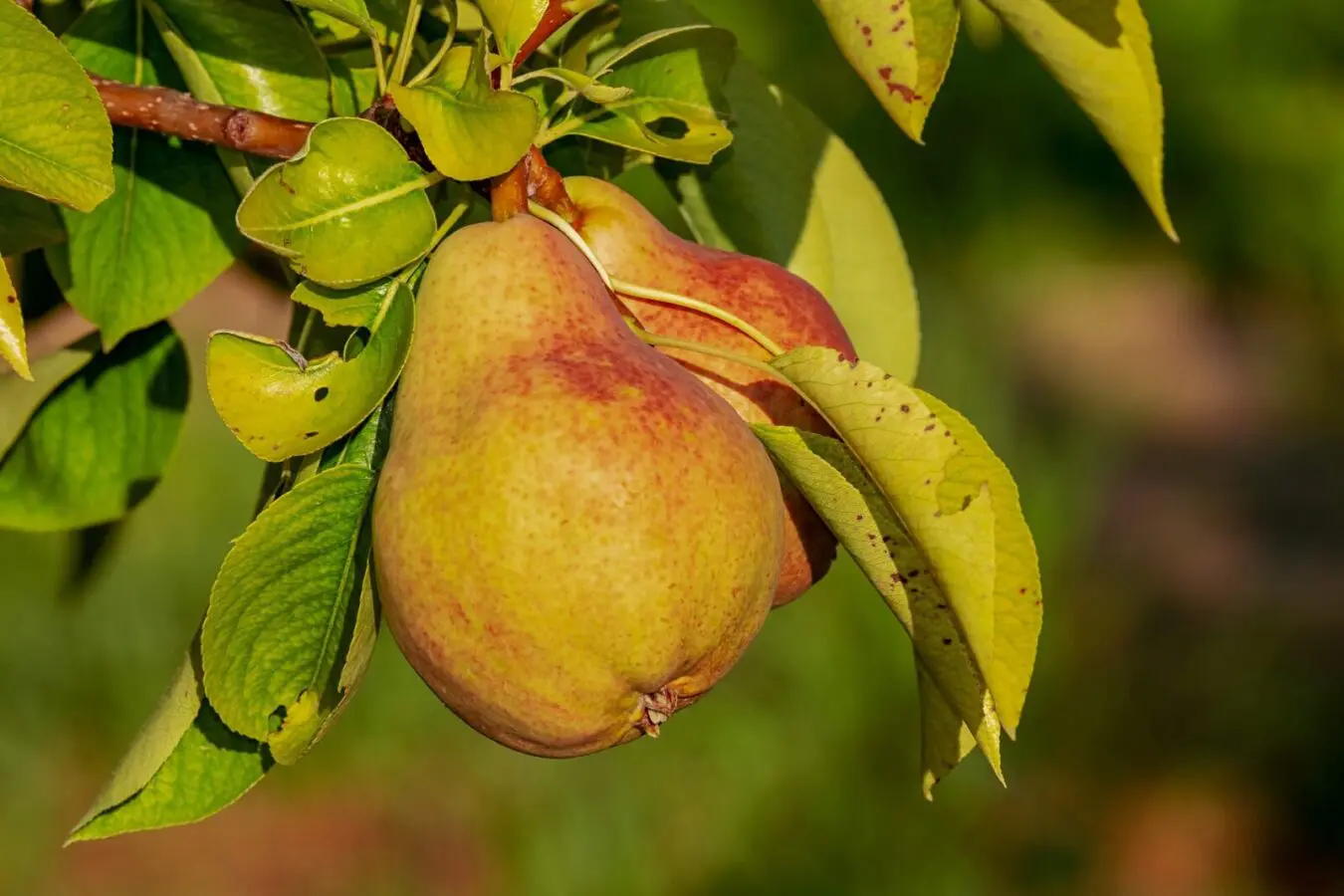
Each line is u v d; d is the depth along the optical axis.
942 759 0.90
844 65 2.92
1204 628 3.14
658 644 0.83
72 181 0.83
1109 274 4.41
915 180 3.12
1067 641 2.97
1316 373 4.28
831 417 0.85
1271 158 3.12
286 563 0.85
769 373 0.87
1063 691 2.89
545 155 0.92
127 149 0.92
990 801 2.66
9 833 2.52
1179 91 3.13
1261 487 3.93
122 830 0.88
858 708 2.68
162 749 0.88
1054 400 4.03
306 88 0.91
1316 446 4.14
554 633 0.83
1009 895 2.57
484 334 0.85
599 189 0.89
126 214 0.92
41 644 2.70
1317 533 3.65
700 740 2.60
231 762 0.89
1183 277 4.09
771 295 0.90
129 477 0.97
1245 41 3.09
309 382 0.85
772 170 0.96
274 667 0.86
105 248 0.92
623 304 0.88
